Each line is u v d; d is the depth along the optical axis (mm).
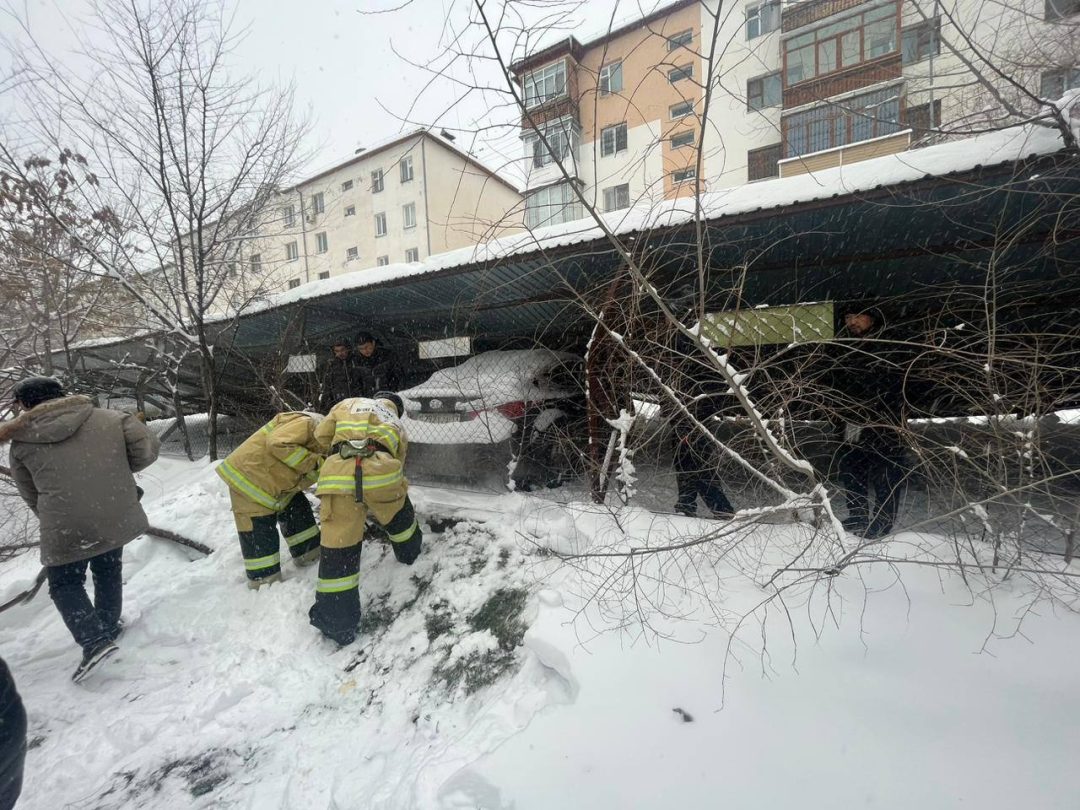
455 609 2877
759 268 3504
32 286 5387
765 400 2572
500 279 3873
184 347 6555
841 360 2879
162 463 6332
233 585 3502
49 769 2232
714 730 1761
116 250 5875
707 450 2926
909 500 2678
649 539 2686
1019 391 2092
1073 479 2027
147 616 3215
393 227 14930
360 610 2980
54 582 2783
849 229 3057
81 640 2768
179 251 5812
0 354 5582
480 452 4008
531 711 2057
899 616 2018
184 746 2324
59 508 2721
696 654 2035
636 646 2121
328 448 3211
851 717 1718
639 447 3061
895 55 6883
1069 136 2135
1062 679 1699
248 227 6352
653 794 1603
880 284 3723
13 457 2744
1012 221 2775
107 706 2609
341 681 2688
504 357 4512
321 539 2867
